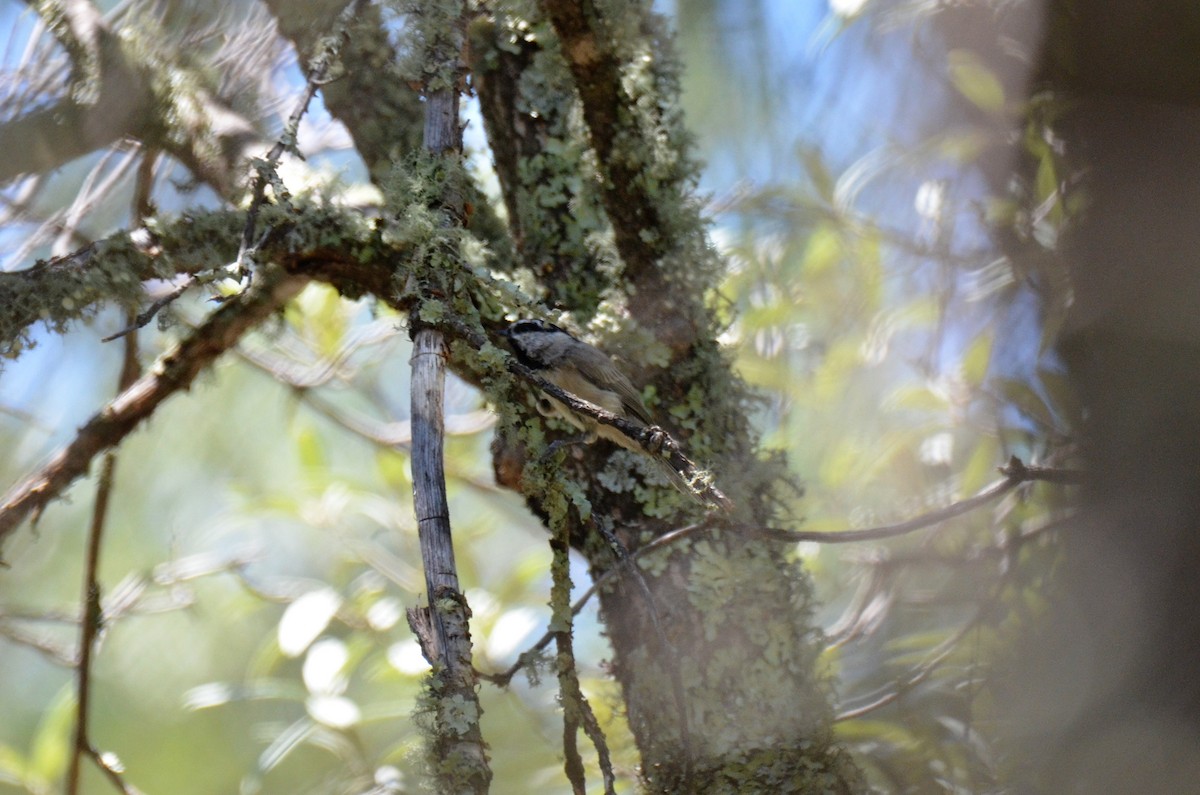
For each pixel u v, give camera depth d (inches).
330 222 194.7
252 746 325.7
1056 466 213.3
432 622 123.9
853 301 276.2
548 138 201.8
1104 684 194.9
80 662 226.4
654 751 174.2
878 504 261.6
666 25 205.2
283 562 335.3
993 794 197.2
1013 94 228.8
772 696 173.3
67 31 210.4
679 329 189.2
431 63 159.5
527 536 344.2
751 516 184.4
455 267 148.9
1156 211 200.4
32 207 234.7
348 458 338.6
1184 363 196.9
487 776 120.6
